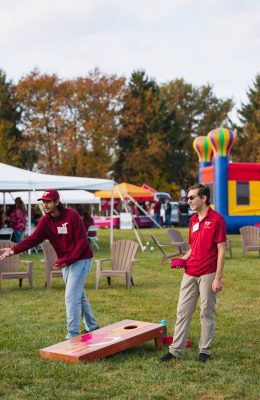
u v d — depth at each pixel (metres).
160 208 35.06
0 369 5.48
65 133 43.59
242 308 8.74
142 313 8.38
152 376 5.22
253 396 4.73
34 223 22.89
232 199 22.97
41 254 17.84
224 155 22.95
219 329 7.25
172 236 15.86
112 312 8.45
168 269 13.91
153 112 53.59
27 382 5.10
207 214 5.68
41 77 45.34
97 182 18.03
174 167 55.59
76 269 6.39
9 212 19.86
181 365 5.55
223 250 5.57
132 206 34.53
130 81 54.81
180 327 5.73
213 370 5.38
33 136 45.22
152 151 49.78
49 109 45.00
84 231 6.43
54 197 6.24
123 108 47.72
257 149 54.88
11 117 49.50
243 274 12.73
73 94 45.28
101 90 45.06
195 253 5.69
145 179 51.91
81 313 6.88
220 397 4.72
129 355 5.93
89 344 5.87
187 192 5.76
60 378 5.20
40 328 7.36
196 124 62.22
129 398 4.69
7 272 11.14
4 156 46.12
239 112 60.62
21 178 16.47
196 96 62.16
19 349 6.27
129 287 10.94
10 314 8.34
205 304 5.65
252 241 16.50
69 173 44.81
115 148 47.62
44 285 11.54
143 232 29.52
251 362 5.73
